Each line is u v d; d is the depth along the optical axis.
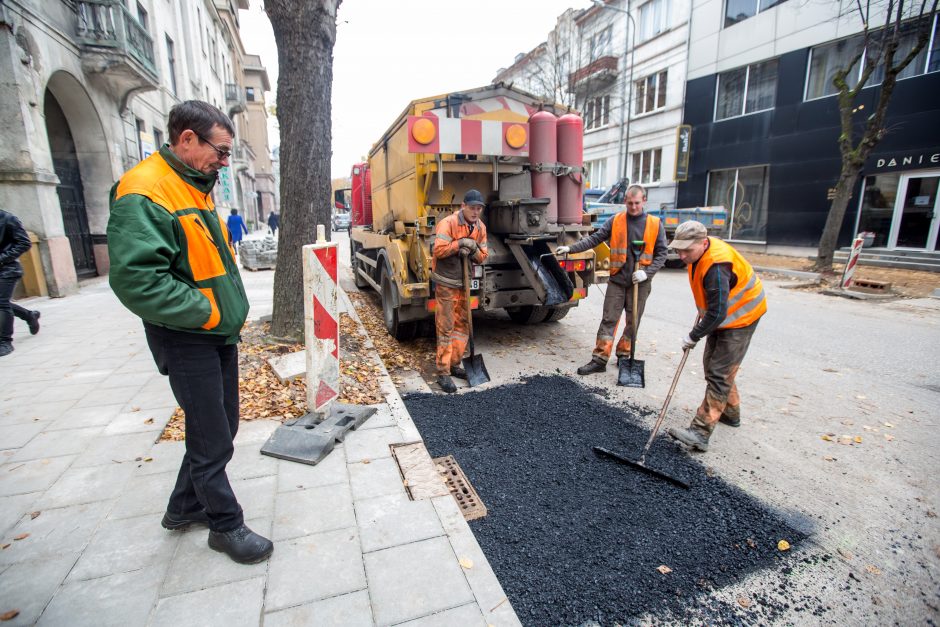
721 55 16.62
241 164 29.48
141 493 2.62
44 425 3.42
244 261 14.09
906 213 12.35
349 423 3.39
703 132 17.59
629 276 4.73
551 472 3.14
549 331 6.80
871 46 11.05
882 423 3.83
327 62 4.84
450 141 4.79
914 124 11.91
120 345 5.51
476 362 4.80
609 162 22.89
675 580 2.24
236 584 2.01
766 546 2.46
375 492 2.67
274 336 5.17
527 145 5.09
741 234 16.70
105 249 11.35
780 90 14.79
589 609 2.07
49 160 8.58
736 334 3.21
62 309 7.54
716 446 3.48
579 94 22.98
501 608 1.93
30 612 1.85
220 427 2.07
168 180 1.85
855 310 8.02
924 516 2.69
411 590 2.00
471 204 4.31
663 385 4.68
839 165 13.49
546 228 5.28
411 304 5.63
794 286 10.28
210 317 1.89
